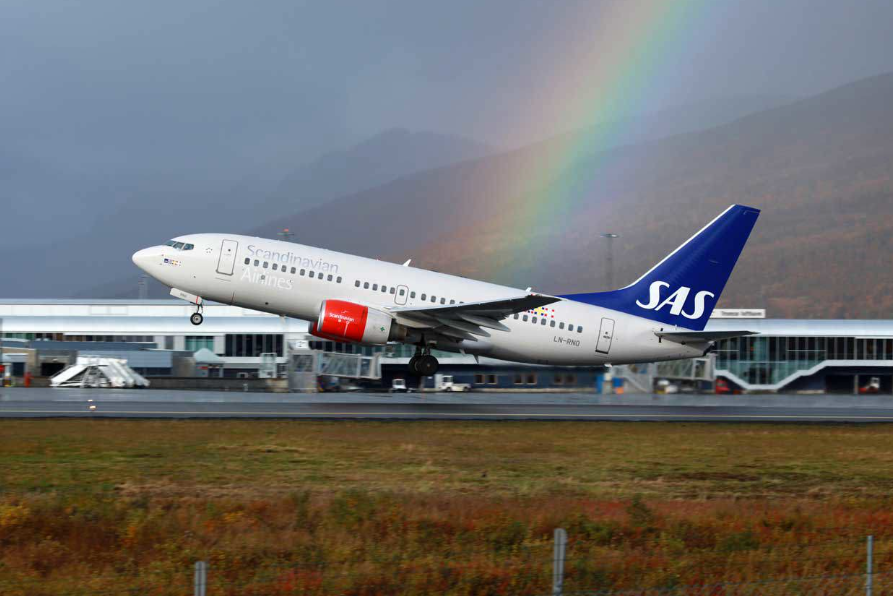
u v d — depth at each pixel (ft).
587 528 120.98
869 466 189.37
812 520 131.85
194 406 265.95
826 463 191.83
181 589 94.68
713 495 154.92
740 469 180.96
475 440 207.31
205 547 108.99
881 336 565.94
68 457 168.96
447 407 289.94
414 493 144.36
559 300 262.47
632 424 250.37
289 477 155.33
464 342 292.40
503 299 262.06
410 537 115.24
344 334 270.67
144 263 279.90
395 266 291.58
